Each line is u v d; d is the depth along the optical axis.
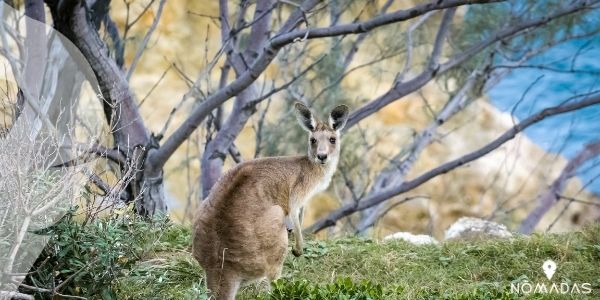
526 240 17.52
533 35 26.47
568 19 25.81
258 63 18.77
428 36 28.36
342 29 18.23
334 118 16.44
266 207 14.18
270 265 14.09
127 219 13.77
